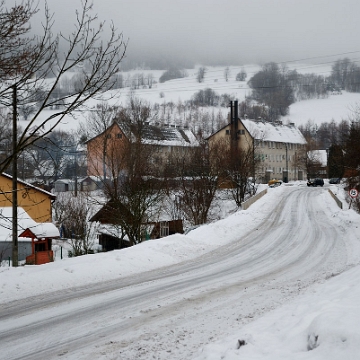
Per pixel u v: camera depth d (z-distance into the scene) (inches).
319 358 223.5
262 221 1315.2
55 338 328.8
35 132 376.8
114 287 506.6
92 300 443.2
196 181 1849.2
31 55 358.0
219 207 2202.3
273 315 356.5
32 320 374.0
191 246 825.5
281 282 542.3
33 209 1499.8
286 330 290.2
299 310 346.0
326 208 1656.0
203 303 434.3
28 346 312.5
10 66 351.3
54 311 401.4
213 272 614.5
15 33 348.2
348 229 1072.2
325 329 243.1
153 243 772.6
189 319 378.0
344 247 837.8
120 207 1135.6
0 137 545.6
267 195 2239.2
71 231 1572.3
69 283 513.7
